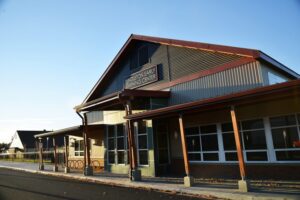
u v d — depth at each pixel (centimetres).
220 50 1460
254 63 1345
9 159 4928
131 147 1497
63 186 1466
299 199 837
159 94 1677
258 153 1277
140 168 1669
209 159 1474
